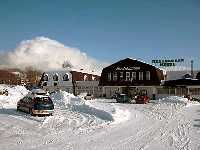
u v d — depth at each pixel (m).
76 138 16.58
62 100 43.19
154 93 70.31
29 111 29.20
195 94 68.12
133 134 18.39
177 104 46.88
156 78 70.56
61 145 14.46
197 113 32.84
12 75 102.69
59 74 79.69
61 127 21.12
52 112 28.33
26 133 18.34
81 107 33.50
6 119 25.62
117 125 22.69
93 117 27.02
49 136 17.19
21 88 60.53
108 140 16.16
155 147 14.52
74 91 77.81
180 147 14.54
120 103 51.72
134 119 26.81
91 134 18.14
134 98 56.72
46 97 28.75
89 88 76.81
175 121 25.38
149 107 41.25
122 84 72.31
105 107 32.59
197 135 18.11
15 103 42.44
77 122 23.86
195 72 81.62
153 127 21.67
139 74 71.56
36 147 13.91
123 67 72.62
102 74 74.31
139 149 13.98
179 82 69.12
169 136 17.73
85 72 86.81
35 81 103.38
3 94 50.81
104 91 73.69
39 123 23.25
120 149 13.88
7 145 14.39
